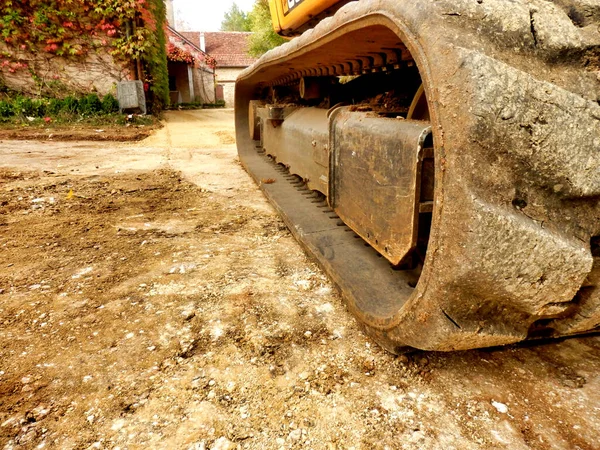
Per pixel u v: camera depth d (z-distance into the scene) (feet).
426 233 2.48
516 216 1.63
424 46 1.79
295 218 4.60
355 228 3.15
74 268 3.84
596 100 1.74
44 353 2.62
